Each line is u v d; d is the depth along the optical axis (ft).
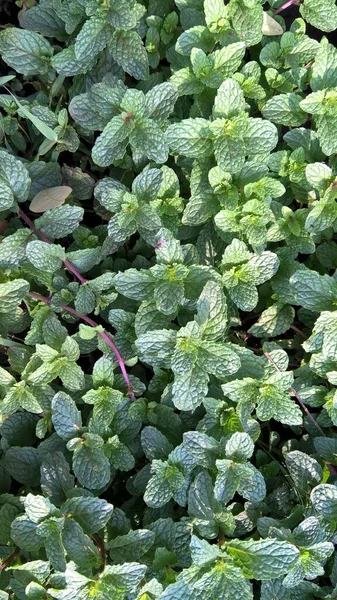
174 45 1.94
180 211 1.81
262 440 1.93
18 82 2.13
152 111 1.76
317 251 1.90
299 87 1.91
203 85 1.78
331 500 1.63
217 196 1.74
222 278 1.71
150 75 1.92
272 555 1.53
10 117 1.93
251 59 2.00
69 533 1.55
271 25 1.91
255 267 1.72
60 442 1.71
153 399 1.80
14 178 1.69
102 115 1.76
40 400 1.72
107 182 1.78
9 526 1.64
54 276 1.77
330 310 1.70
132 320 1.73
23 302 1.87
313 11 1.90
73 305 1.82
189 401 1.60
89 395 1.67
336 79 1.79
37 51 1.87
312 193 1.87
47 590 1.52
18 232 1.71
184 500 1.67
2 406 1.67
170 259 1.65
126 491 1.83
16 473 1.71
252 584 1.70
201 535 1.62
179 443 1.75
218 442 1.65
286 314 1.88
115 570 1.49
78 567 1.54
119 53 1.80
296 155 1.81
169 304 1.64
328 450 1.74
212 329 1.63
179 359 1.59
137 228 1.73
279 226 1.83
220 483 1.59
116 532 1.64
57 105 1.97
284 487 1.77
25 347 1.79
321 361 1.73
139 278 1.66
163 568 1.59
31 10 1.91
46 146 1.85
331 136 1.76
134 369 1.86
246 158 1.81
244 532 1.72
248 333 1.96
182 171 1.89
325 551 1.59
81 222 2.04
